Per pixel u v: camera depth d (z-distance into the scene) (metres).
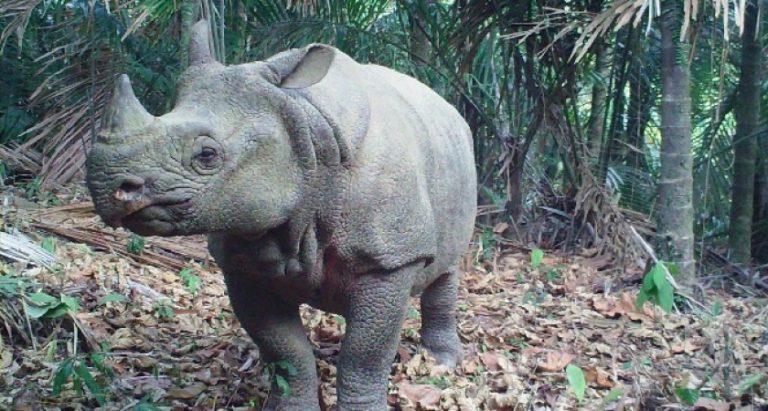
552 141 8.87
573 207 8.31
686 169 6.43
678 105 6.36
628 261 7.00
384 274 3.31
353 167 3.13
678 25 6.21
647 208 8.98
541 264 7.29
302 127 2.93
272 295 3.53
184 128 2.68
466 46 8.41
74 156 7.68
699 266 7.78
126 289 5.27
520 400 3.95
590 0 7.09
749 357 5.06
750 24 7.81
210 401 3.82
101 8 7.41
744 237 8.16
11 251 5.14
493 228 8.10
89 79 7.77
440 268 3.95
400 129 3.43
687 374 4.31
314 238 3.13
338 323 5.13
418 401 3.90
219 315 5.12
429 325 4.60
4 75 8.72
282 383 3.51
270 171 2.87
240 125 2.83
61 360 4.13
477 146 8.70
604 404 3.89
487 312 5.77
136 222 2.69
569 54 7.37
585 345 5.08
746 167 8.11
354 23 7.72
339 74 3.26
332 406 3.95
